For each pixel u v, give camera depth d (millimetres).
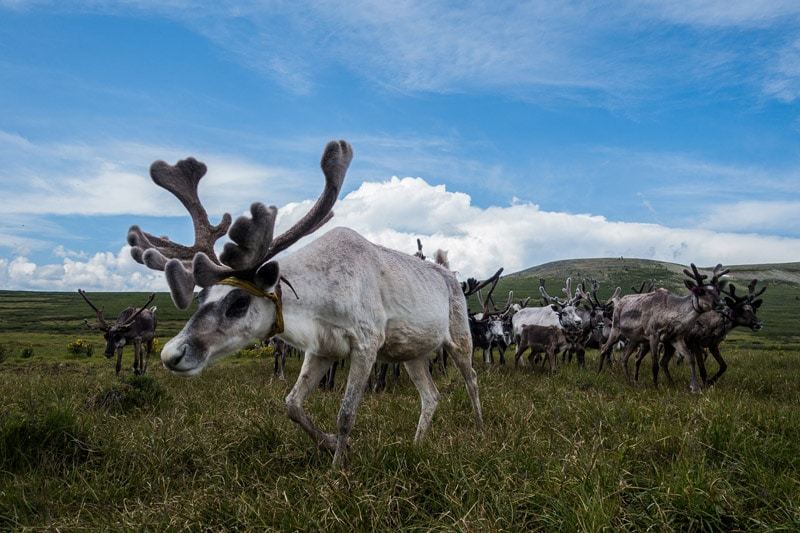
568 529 3193
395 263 5270
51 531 3494
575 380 10719
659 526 3279
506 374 12742
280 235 4602
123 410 7164
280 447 4973
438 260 6992
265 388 9398
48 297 109000
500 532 3143
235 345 4141
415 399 7844
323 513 3441
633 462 4309
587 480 3648
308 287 4461
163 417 6555
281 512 3457
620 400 7461
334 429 6105
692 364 10578
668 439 4746
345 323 4625
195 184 4723
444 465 4066
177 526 3459
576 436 5328
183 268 3707
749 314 11039
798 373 12766
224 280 4098
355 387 4648
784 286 126062
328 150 4562
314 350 4590
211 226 4648
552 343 14500
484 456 4277
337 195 4641
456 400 7305
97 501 4055
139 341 15469
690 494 3457
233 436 5289
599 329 17172
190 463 4910
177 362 3803
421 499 3785
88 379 11414
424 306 5324
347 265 4707
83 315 68375
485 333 16172
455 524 3209
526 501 3537
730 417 5188
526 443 4867
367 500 3502
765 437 5086
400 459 4152
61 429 4980
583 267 152125
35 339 35125
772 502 3549
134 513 3629
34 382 10266
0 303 89750
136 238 4340
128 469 4637
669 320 10867
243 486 4195
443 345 6043
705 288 10312
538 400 7797
